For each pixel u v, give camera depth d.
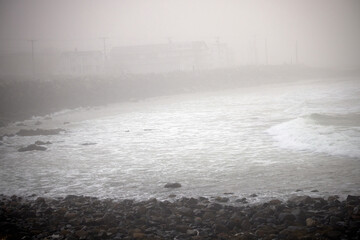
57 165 24.16
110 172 21.61
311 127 29.25
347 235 10.12
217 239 10.72
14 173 22.56
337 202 13.34
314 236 10.12
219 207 13.72
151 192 17.20
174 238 11.02
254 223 11.71
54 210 14.59
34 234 11.68
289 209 12.78
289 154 22.91
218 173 19.89
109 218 12.83
